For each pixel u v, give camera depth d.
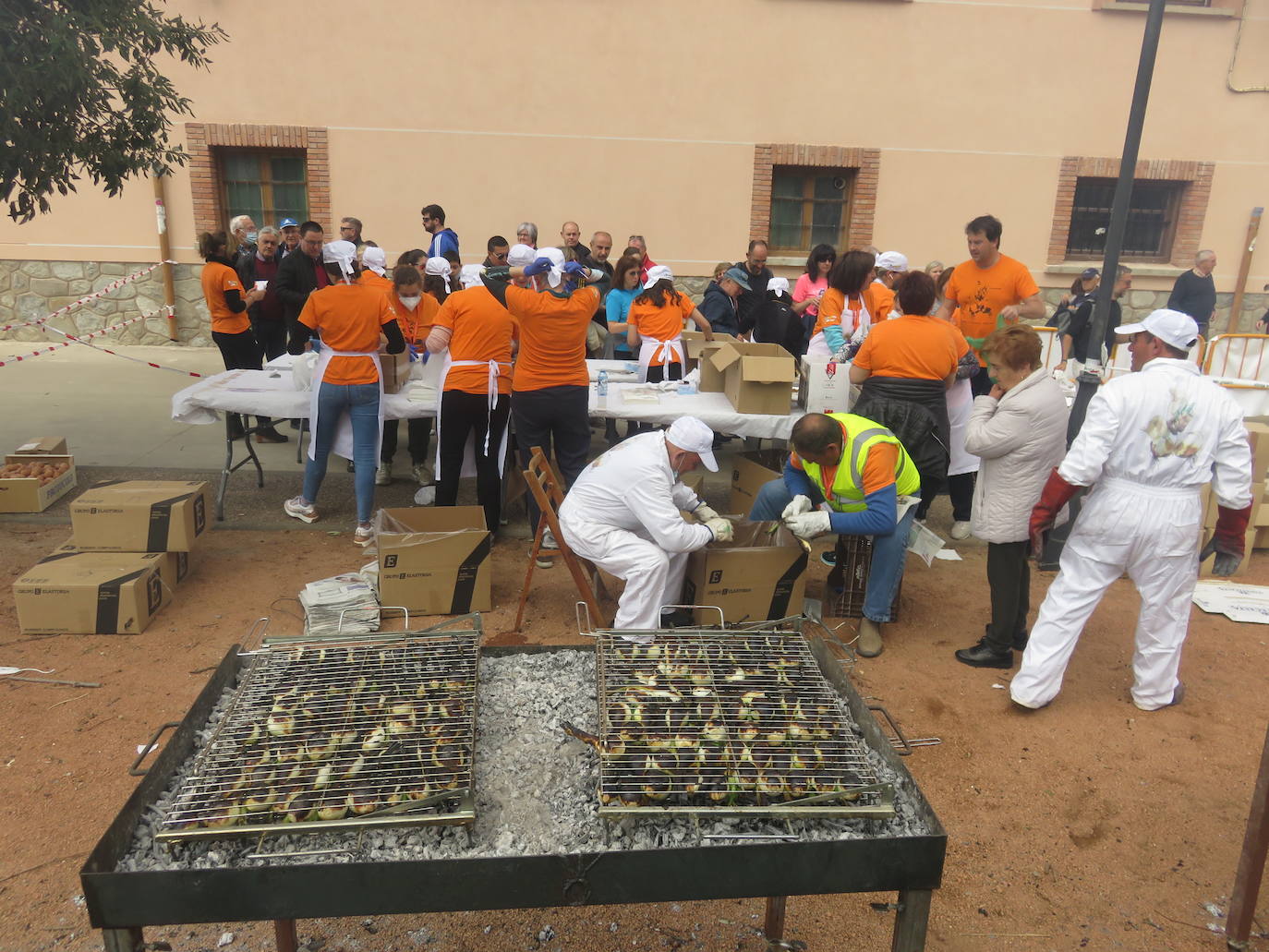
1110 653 4.39
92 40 5.45
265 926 2.62
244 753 2.21
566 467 5.18
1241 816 3.20
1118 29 10.92
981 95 11.04
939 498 6.89
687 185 11.09
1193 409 3.35
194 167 10.77
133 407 8.52
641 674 2.53
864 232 11.34
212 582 4.81
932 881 2.01
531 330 4.81
